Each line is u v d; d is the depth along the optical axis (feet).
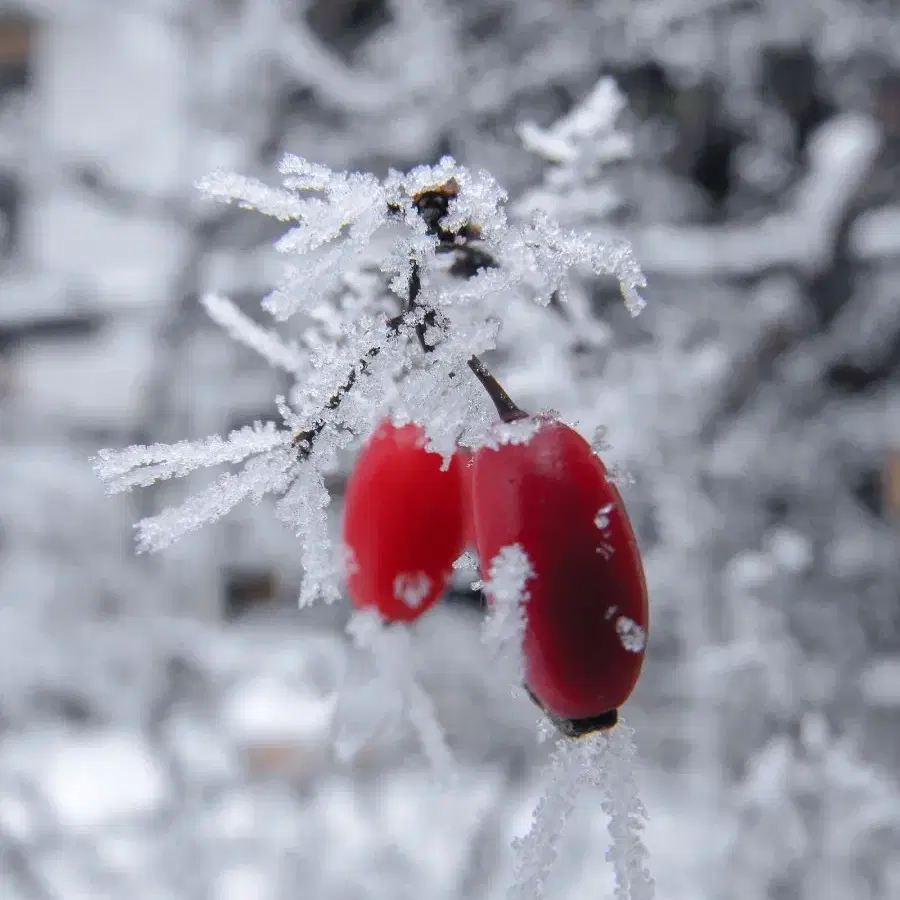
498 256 0.47
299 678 1.43
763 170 2.40
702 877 1.24
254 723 1.38
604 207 0.64
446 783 0.54
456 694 1.55
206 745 1.49
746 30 2.05
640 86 2.34
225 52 1.98
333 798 1.41
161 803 1.35
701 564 1.48
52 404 2.61
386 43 1.94
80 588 1.93
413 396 0.46
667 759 1.74
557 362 0.69
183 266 1.93
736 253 1.71
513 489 0.44
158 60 2.43
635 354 1.48
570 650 0.43
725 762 1.34
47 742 1.90
